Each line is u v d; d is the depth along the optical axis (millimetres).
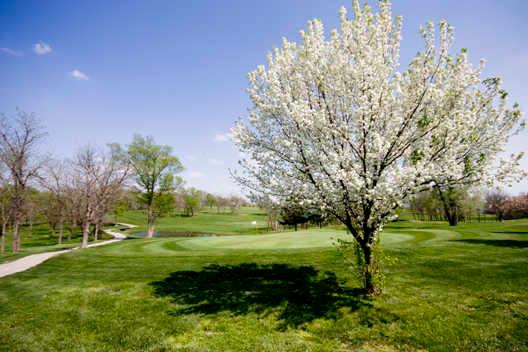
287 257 14945
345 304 8531
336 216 8484
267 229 55812
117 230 59594
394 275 11375
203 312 8547
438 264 12422
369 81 7633
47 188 31031
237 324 7699
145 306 9234
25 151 27625
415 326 7184
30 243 42188
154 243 23062
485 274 10836
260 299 9312
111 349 6793
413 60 7723
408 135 8117
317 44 8484
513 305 8109
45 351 6781
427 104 7832
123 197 38156
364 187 7273
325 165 7512
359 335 6949
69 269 14859
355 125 7812
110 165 30469
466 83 7645
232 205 110938
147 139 41844
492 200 63031
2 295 11070
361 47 7633
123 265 15039
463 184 8102
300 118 7504
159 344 6898
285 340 6816
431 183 7988
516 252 13953
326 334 7059
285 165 8703
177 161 43438
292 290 10047
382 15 7730
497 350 6062
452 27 7445
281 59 8555
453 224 39500
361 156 7996
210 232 56562
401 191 7457
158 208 43250
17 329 7953
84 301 9906
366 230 8492
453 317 7520
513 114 7883
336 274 11711
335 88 8008
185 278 12156
